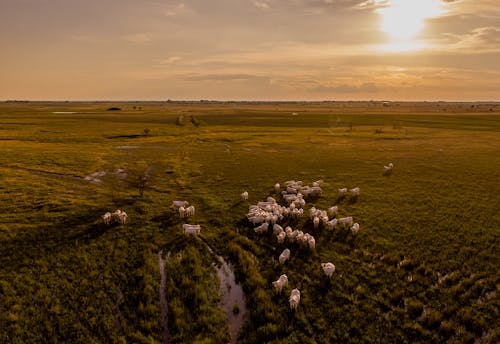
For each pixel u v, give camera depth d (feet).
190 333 49.52
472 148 208.44
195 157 184.24
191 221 90.12
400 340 48.26
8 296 56.13
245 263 68.44
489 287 59.67
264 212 90.89
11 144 211.41
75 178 134.21
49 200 101.81
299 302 56.49
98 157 177.17
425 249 73.82
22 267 65.05
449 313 53.26
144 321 51.47
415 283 61.52
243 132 304.50
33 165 151.43
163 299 57.72
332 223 83.41
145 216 92.43
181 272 65.31
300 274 64.75
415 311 53.98
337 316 53.16
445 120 437.17
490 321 51.55
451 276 63.00
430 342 47.80
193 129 326.65
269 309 54.80
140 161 170.81
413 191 117.08
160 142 240.32
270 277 63.98
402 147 217.77
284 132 307.17
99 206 98.84
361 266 67.36
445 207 99.81
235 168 156.25
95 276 62.95
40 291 57.77
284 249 74.49
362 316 53.06
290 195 108.37
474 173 141.38
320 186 125.29
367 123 401.49
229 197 111.86
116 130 300.81
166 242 77.82
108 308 54.34
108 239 77.92
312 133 300.81
